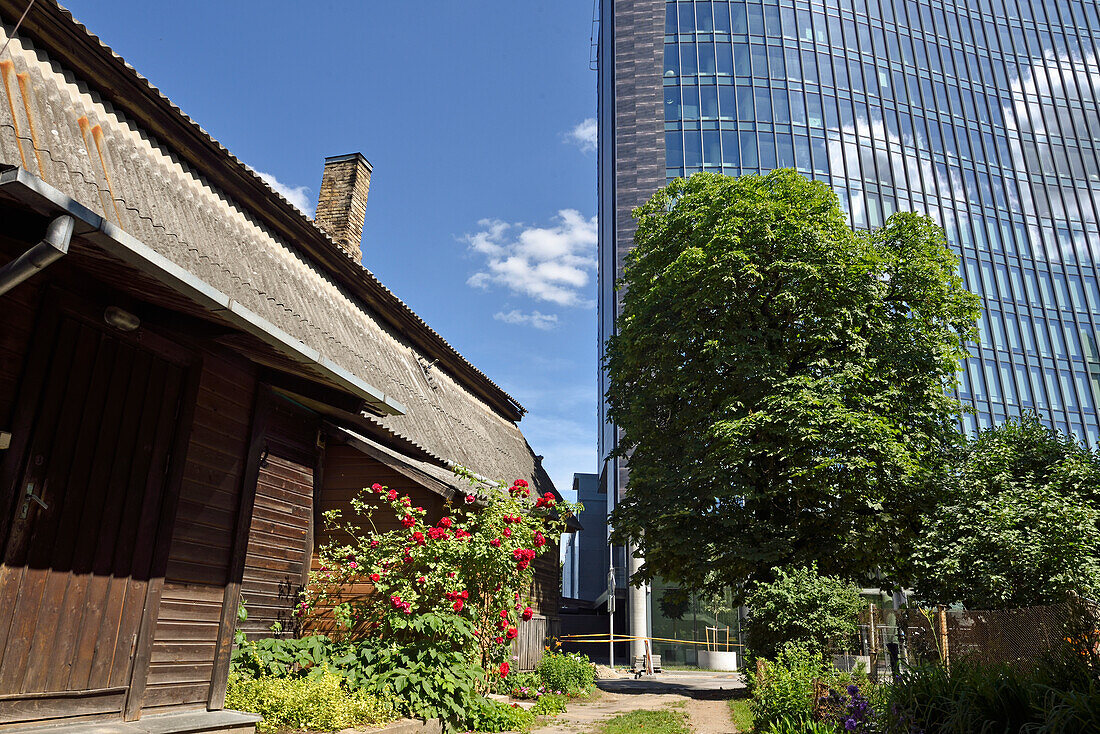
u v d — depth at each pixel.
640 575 19.19
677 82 45.25
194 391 6.10
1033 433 19.38
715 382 18.23
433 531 9.45
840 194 42.75
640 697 15.79
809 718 8.12
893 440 16.06
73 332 4.98
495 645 9.92
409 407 12.93
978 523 15.06
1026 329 42.59
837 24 47.28
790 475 16.08
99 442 5.14
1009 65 49.34
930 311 19.69
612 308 43.12
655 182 43.06
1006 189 45.75
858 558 16.75
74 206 3.54
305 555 9.61
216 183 8.67
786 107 44.53
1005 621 8.74
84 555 4.96
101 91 6.61
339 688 6.98
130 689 5.28
